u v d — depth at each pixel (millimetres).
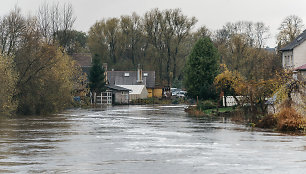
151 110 86875
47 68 72812
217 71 95375
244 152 28328
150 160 25406
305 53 86500
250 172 22000
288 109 44531
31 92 70438
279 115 44625
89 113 75375
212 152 28375
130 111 82625
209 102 80312
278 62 104812
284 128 42906
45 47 73812
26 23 76688
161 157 26438
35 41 74250
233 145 31781
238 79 75500
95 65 117438
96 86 116812
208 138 36188
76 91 101062
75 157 26484
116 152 28438
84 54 138625
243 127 46781
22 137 36969
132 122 53875
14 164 24109
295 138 36281
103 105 117125
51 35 104250
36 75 71500
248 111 58156
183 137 36969
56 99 73438
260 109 59062
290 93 46344
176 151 28875
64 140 34844
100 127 46594
